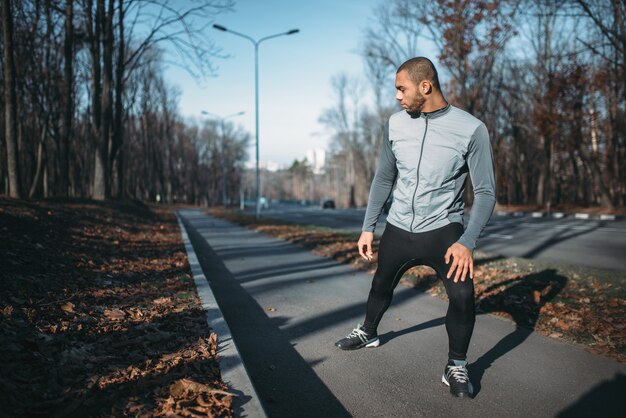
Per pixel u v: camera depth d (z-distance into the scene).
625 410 2.61
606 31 15.72
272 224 20.30
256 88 27.80
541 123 26.25
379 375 3.13
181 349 3.21
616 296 5.08
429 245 2.78
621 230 14.37
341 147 64.75
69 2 17.22
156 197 58.75
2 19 10.87
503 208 33.34
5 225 7.00
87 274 5.68
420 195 2.75
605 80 24.25
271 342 3.87
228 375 2.78
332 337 3.98
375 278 3.25
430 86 2.63
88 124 32.62
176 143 70.50
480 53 26.12
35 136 24.89
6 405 2.18
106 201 18.56
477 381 3.03
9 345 2.82
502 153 43.81
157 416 2.22
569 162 41.94
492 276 6.34
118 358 2.97
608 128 30.78
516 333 4.04
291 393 2.88
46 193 23.97
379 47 30.86
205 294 5.04
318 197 129.00
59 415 2.19
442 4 24.81
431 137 2.68
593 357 3.45
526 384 2.97
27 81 19.53
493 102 37.69
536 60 29.23
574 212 26.75
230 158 82.06
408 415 2.57
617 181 31.34
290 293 5.84
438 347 3.67
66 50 18.14
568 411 2.60
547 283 5.73
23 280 4.50
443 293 5.61
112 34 18.42
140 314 4.09
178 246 10.32
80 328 3.45
